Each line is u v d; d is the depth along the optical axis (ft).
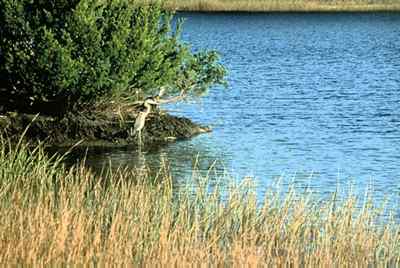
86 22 172.86
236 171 150.20
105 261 85.40
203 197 111.45
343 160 160.76
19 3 175.52
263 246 93.76
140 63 176.55
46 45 171.83
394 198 129.59
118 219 93.35
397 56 362.33
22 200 98.53
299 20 543.39
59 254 85.20
